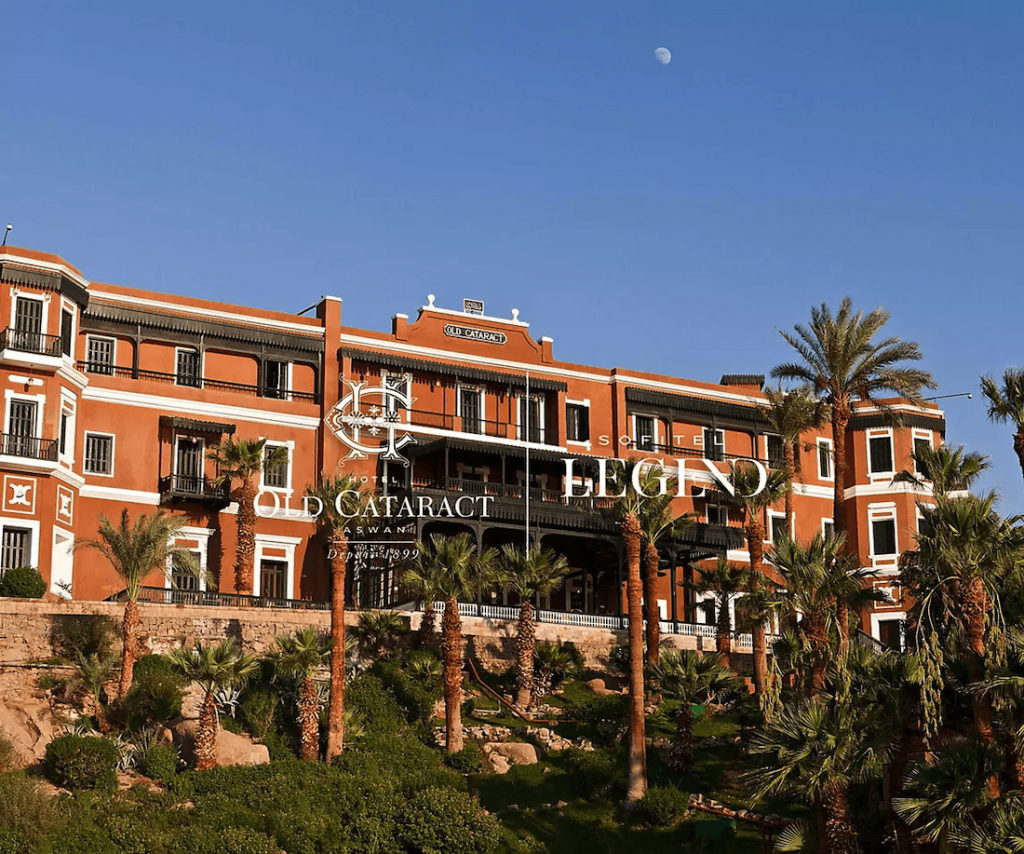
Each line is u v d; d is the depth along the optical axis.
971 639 37.50
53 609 50.44
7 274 59.91
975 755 34.91
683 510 75.50
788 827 40.06
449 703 50.69
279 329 68.62
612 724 53.03
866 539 77.88
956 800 34.44
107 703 49.03
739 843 44.34
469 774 49.22
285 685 51.22
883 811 41.12
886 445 79.00
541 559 58.03
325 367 68.94
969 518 38.00
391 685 53.59
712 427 78.81
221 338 67.31
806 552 44.59
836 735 37.53
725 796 47.84
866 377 63.84
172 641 52.78
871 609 75.25
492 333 74.12
